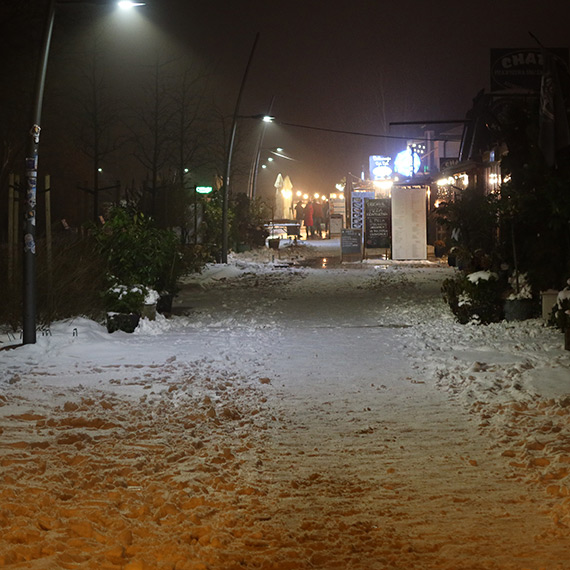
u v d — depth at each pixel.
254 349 11.61
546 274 13.55
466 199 18.41
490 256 14.89
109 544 4.48
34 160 11.25
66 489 5.46
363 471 6.11
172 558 4.29
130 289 13.75
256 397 8.58
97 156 28.03
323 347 11.81
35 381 9.17
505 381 9.09
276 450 6.66
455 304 14.34
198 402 8.23
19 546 4.30
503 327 13.25
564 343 11.27
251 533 4.79
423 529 4.92
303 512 5.22
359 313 15.79
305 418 7.73
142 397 8.35
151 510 5.14
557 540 4.65
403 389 8.98
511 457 6.40
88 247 14.90
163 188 28.81
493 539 4.71
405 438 7.03
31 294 11.34
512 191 14.69
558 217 13.34
